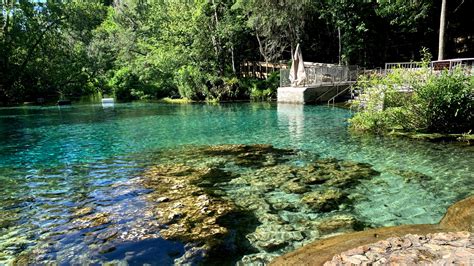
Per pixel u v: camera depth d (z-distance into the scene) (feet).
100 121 63.26
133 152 35.99
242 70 115.55
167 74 116.26
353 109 62.54
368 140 36.73
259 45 115.55
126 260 14.61
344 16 99.45
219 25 102.22
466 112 35.96
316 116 57.41
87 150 37.86
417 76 39.11
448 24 93.04
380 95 41.91
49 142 43.47
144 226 17.57
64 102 108.27
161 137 44.37
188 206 19.99
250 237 16.34
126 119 64.95
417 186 22.58
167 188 23.54
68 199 22.43
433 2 85.10
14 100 124.77
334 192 21.94
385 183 23.36
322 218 18.33
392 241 12.44
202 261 14.44
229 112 69.97
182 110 78.43
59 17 134.82
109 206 20.63
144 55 136.67
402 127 40.45
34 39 130.41
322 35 122.11
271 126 49.29
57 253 15.40
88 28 149.18
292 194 21.89
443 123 37.45
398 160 28.58
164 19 117.19
